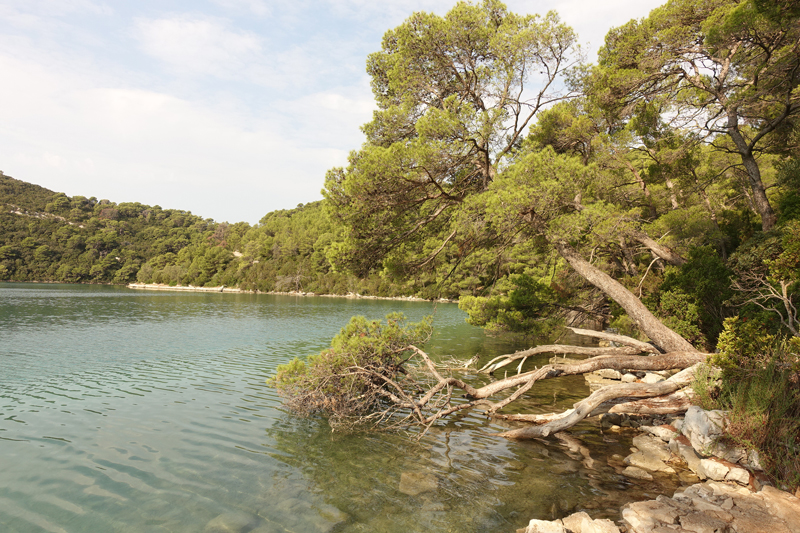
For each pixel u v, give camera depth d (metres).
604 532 5.20
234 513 6.17
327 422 10.78
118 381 15.13
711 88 15.51
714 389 8.59
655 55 15.91
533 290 18.56
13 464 7.77
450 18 12.77
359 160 11.14
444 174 11.84
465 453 8.69
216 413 11.38
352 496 6.73
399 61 13.44
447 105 11.38
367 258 13.06
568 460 8.25
